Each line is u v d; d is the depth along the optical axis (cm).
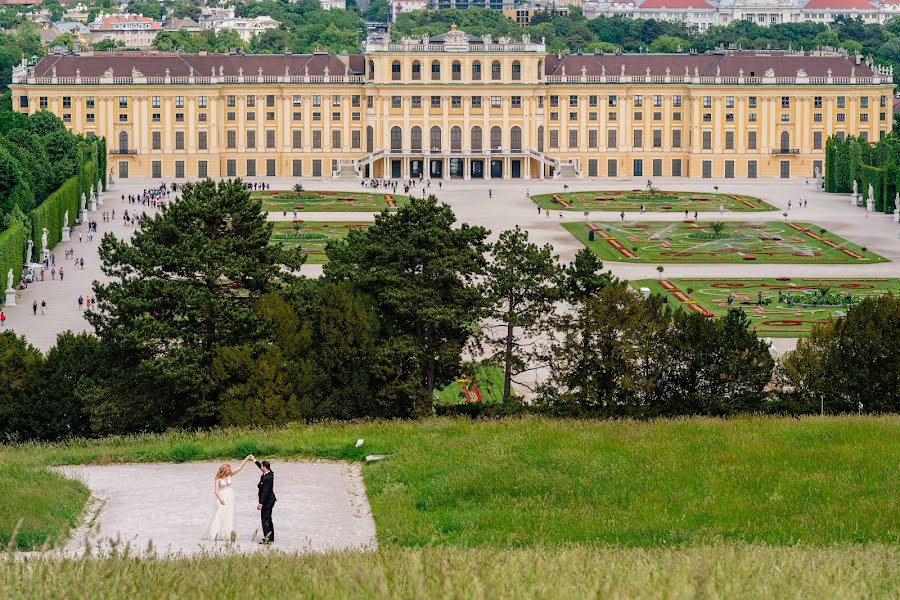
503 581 10112
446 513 15100
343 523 14712
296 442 18488
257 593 10081
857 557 12156
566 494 15775
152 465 17550
